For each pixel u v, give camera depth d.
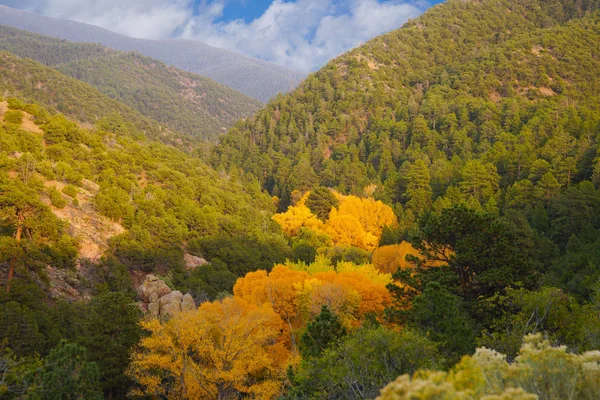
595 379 7.24
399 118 170.25
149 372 28.09
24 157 58.59
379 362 16.38
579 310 22.89
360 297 37.03
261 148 176.50
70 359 17.50
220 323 27.92
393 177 115.25
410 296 28.45
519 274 27.89
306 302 37.69
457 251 29.00
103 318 28.88
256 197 116.75
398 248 63.56
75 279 47.22
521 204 80.50
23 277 41.59
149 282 45.38
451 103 165.00
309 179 129.12
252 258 67.19
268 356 32.31
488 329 24.92
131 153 85.31
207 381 26.83
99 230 57.69
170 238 63.22
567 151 94.62
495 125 138.25
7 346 25.88
